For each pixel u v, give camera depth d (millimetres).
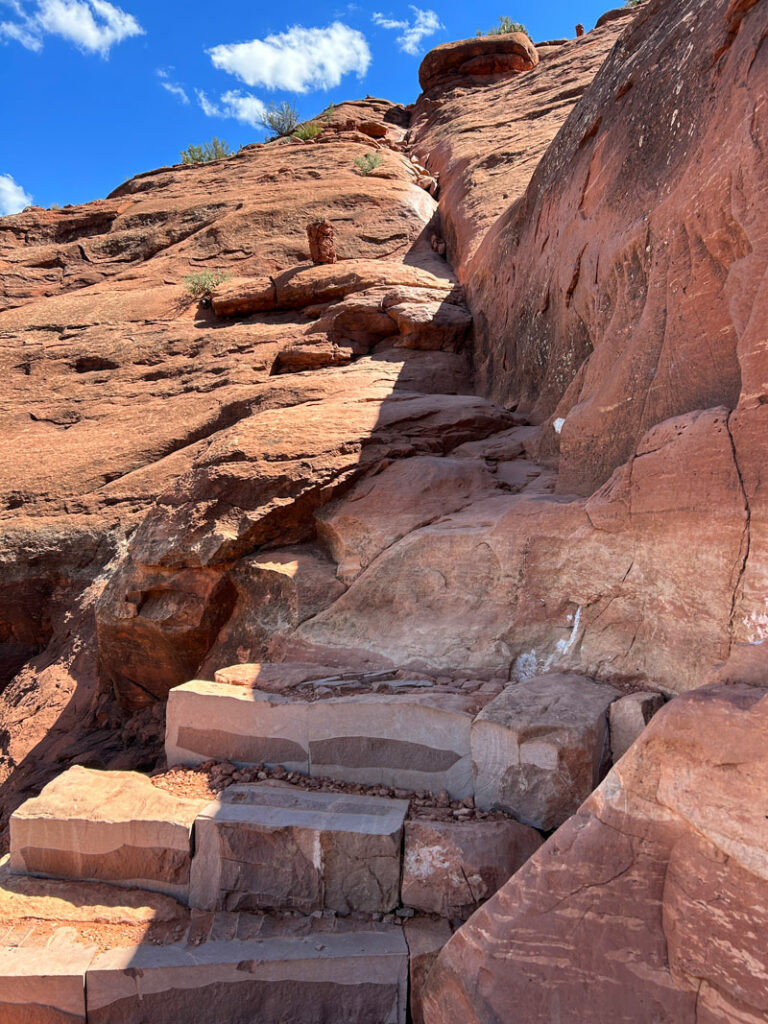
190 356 10758
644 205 5316
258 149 18172
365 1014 3062
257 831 3504
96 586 7875
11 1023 3133
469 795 3740
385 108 24047
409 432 6719
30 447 9430
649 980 2348
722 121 4277
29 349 11531
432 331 9664
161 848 3596
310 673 4664
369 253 13648
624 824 2488
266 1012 3088
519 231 8703
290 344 10219
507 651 4488
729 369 3934
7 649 8344
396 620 4953
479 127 17062
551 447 6340
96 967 3127
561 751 3410
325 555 5750
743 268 3689
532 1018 2443
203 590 5664
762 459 3305
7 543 8180
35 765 6273
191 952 3195
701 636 3541
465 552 4902
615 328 5340
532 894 2576
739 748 2242
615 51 7031
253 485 5840
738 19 4477
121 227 15891
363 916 3379
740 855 2189
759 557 3260
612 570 4188
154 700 6254
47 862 3730
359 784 3988
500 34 23797
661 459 3926
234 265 13430
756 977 2119
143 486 8422
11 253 15711
